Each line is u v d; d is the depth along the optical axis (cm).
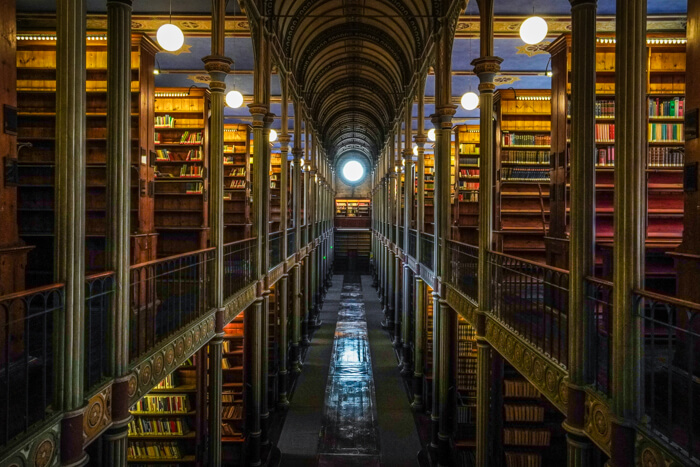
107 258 400
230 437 983
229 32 1005
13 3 477
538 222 1064
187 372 848
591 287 398
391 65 1777
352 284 3247
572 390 396
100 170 856
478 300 695
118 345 399
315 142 2175
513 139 1056
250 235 1396
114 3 400
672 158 759
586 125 405
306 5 1287
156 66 1225
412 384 1416
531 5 903
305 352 1733
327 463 981
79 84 337
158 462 818
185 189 1122
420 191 1297
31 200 842
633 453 325
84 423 350
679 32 916
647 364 485
